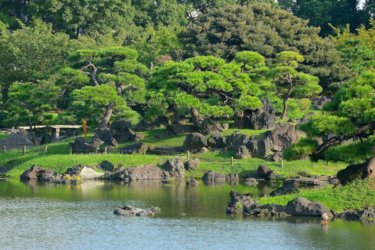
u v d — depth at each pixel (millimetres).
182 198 131375
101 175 158125
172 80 172375
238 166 158375
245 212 115938
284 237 101875
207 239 101562
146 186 147250
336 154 116250
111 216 116188
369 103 111812
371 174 116375
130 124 179250
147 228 107750
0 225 110625
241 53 189875
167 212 118562
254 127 175625
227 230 105938
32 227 109250
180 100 167250
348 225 107750
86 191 140500
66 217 115750
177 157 161250
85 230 107125
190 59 177000
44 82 196625
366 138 118688
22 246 99062
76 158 163500
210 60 176125
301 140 117562
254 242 99875
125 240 101562
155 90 173500
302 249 96562
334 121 112938
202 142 166375
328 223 108938
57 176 157000
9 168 170375
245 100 170875
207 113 168125
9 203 127625
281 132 163500
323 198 115438
